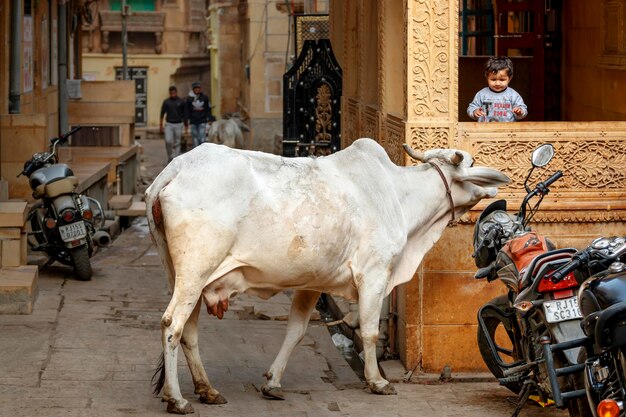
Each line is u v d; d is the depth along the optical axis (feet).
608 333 16.55
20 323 29.25
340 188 23.02
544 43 37.50
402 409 22.93
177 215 21.35
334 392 24.34
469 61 36.04
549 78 37.45
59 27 64.23
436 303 25.84
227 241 21.57
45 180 36.73
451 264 25.79
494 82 28.27
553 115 37.45
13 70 46.47
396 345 27.30
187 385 24.35
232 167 21.75
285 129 39.40
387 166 24.22
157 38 149.48
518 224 22.84
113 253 44.34
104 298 33.76
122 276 38.27
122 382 23.98
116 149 67.51
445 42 25.45
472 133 25.63
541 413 22.79
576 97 35.65
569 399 18.90
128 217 55.93
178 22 151.23
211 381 24.81
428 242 24.94
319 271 22.67
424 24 25.43
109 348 27.04
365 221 23.25
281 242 22.02
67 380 23.95
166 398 21.67
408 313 25.84
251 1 100.17
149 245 47.01
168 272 22.49
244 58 113.50
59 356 26.03
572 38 35.96
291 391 24.30
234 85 127.54
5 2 46.01
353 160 23.67
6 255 32.73
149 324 30.09
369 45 32.78
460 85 36.04
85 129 70.23
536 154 22.76
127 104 70.38
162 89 150.71
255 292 22.80
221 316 22.21
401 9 28.81
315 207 22.40
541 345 19.92
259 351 27.91
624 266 17.48
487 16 39.73
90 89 70.44
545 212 25.77
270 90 100.94
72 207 36.58
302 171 22.76
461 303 25.89
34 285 31.76
